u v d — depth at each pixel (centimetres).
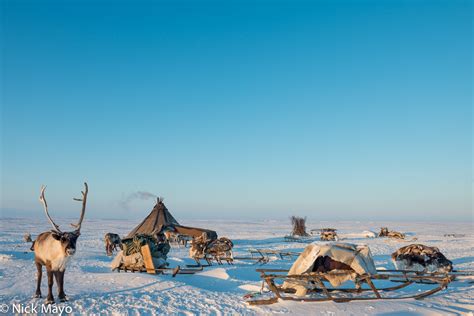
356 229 7575
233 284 1391
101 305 1027
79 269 1680
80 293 1166
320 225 10144
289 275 1117
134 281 1358
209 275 1554
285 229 7262
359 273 1149
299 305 1054
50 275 1036
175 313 973
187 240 3225
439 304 1096
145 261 1611
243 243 3622
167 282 1343
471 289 1324
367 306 1047
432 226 10194
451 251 2873
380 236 4706
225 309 1015
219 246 2133
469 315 966
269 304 1061
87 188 1085
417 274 1447
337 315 962
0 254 2108
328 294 1098
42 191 1073
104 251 2706
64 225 7688
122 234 4772
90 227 7075
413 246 1617
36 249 1070
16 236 4150
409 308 1034
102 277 1436
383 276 1142
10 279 1420
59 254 1018
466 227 9719
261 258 2180
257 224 10394
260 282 1412
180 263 1966
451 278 1243
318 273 1138
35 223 8631
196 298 1130
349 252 1168
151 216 3447
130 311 980
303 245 3403
